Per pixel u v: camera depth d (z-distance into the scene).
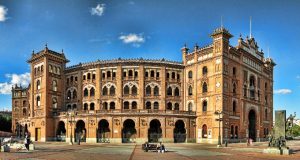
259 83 111.38
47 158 39.25
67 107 108.56
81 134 97.88
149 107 100.94
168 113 92.00
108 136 92.88
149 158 41.00
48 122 102.25
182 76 104.00
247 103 101.94
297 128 187.50
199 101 97.12
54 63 107.62
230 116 92.69
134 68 101.94
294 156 46.50
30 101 111.94
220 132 88.25
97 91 102.94
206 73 96.38
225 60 92.62
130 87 101.38
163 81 101.75
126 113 90.69
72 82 108.50
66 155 44.31
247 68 103.69
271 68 122.38
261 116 110.56
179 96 103.00
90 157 41.47
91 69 105.06
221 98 89.88
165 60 102.81
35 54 110.06
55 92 106.56
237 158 42.41
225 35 93.12
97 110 92.81
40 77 107.00
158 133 92.56
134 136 92.81
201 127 94.75
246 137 99.25
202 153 51.09
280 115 52.38
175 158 41.50
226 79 92.38
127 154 47.31
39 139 104.06
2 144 55.25
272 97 121.31
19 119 129.62
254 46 109.56
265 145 79.00
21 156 41.75
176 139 93.31
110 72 102.94
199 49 99.44
